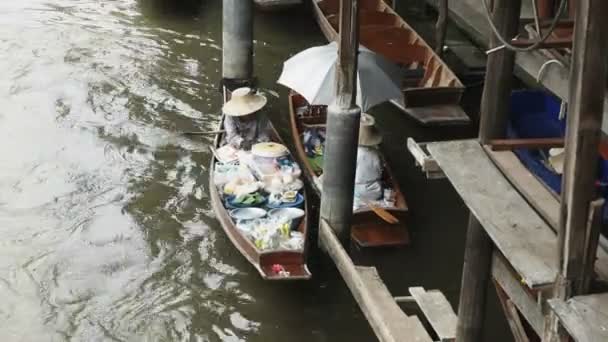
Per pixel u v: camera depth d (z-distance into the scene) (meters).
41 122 12.47
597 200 4.45
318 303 9.12
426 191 11.38
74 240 9.92
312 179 10.65
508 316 7.11
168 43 15.49
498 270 6.26
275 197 9.84
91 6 17.00
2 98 13.10
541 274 4.71
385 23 15.25
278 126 12.89
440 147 5.96
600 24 4.16
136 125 12.56
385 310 7.64
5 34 15.38
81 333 8.54
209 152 11.92
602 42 4.19
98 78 13.95
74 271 9.41
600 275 4.77
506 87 5.79
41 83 13.65
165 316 8.84
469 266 6.49
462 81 14.16
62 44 15.14
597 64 4.23
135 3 17.27
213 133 12.16
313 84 10.57
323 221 9.45
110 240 9.96
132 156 11.73
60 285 9.19
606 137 5.61
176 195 10.90
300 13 17.02
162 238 10.05
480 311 6.63
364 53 11.13
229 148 10.98
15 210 10.39
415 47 14.13
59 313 8.78
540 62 6.02
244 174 10.27
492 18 5.50
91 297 9.05
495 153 5.82
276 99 13.70
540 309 4.92
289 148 12.18
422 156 6.00
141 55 14.93
